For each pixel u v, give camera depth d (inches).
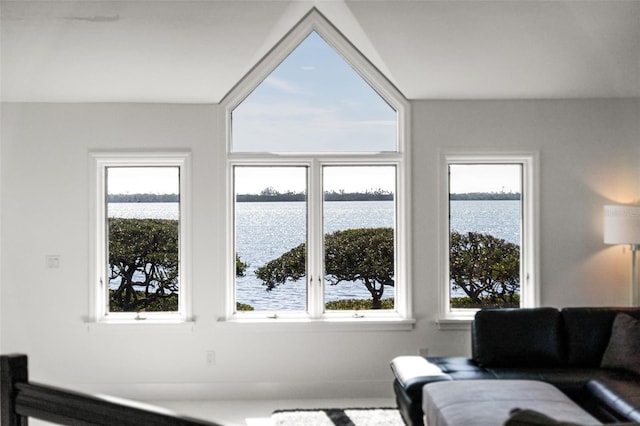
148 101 202.2
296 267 207.9
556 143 203.3
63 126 201.9
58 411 49.8
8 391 53.1
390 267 208.5
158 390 202.1
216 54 187.8
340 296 208.2
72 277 202.5
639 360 164.4
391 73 196.1
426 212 203.9
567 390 160.9
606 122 203.2
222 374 202.8
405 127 203.2
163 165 206.5
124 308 207.5
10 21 173.0
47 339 202.4
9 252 201.9
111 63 188.9
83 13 171.9
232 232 206.7
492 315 182.4
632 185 202.7
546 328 180.2
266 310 207.9
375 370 203.8
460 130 203.9
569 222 203.9
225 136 203.2
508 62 190.9
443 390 146.7
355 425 173.9
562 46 185.0
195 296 202.8
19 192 201.9
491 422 123.3
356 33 191.5
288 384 202.8
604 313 182.1
